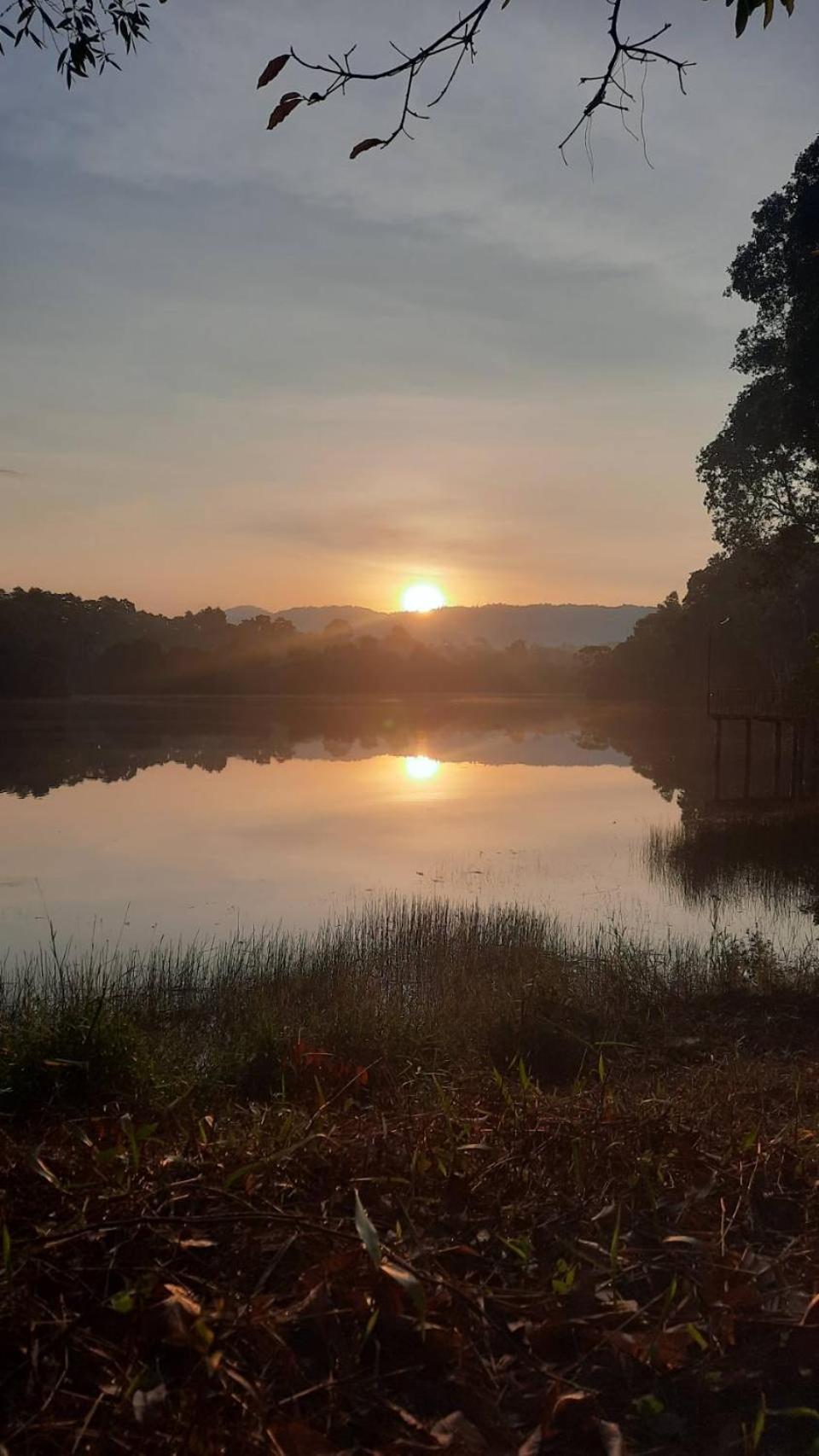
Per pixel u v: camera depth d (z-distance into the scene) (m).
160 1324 2.35
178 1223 2.68
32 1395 2.19
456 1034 8.98
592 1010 9.93
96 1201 2.85
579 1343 2.56
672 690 109.31
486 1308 2.63
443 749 62.84
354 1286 2.61
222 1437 2.04
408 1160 3.35
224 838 27.75
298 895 19.73
